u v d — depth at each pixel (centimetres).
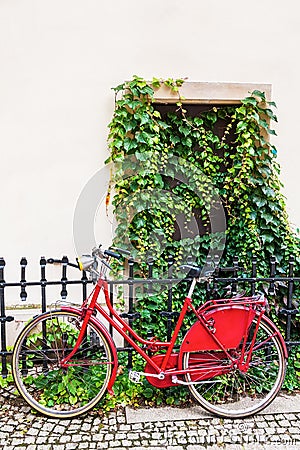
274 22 446
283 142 458
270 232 440
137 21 431
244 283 434
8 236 434
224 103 446
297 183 463
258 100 438
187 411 355
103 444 316
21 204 433
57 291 441
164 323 422
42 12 421
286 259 435
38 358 383
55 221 438
